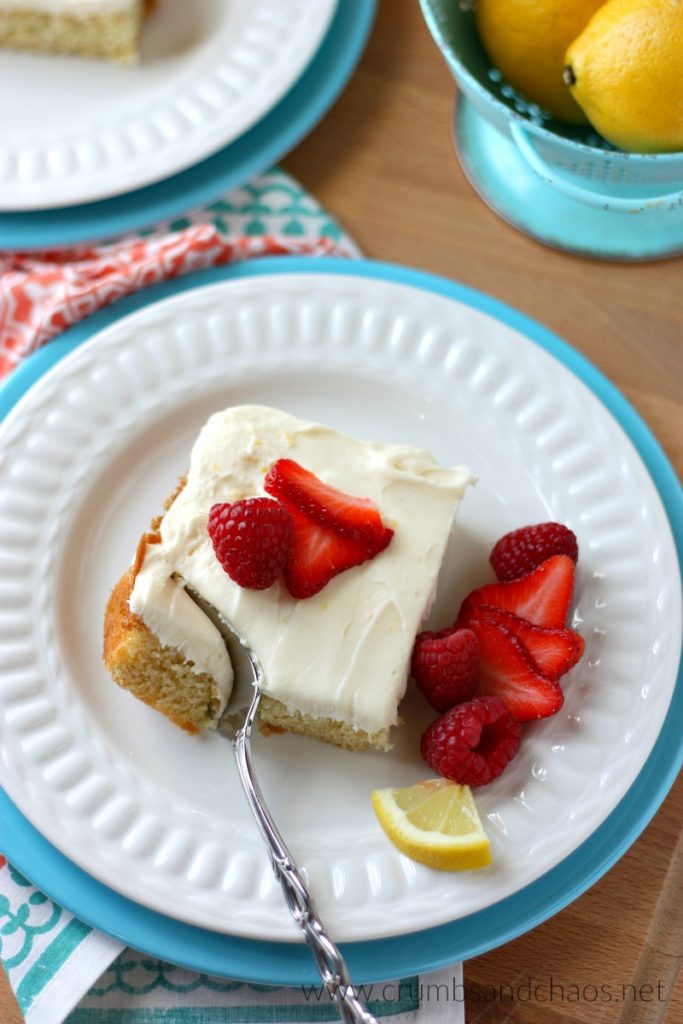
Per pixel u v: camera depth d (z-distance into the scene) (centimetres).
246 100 66
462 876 53
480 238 65
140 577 55
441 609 58
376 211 65
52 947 53
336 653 54
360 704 54
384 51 68
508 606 56
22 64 68
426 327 62
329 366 62
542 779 55
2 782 54
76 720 56
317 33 67
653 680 56
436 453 61
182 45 68
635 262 64
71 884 54
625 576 58
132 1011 53
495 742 54
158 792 55
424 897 53
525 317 63
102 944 53
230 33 68
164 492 60
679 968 54
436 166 66
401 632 54
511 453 61
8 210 64
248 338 62
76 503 59
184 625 54
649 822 55
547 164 62
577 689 56
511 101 63
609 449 60
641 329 63
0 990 53
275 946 53
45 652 57
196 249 62
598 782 55
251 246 63
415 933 53
